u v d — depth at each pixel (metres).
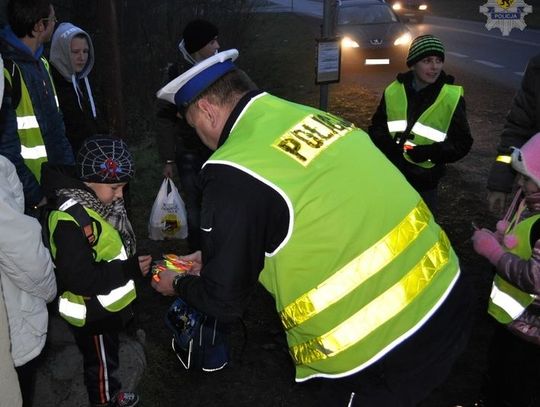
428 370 1.78
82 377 3.02
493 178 3.29
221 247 1.66
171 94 1.88
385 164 1.87
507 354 2.45
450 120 3.39
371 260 1.71
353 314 1.72
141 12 8.60
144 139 6.81
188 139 3.90
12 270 1.96
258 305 3.88
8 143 2.74
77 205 2.31
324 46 4.88
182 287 1.94
